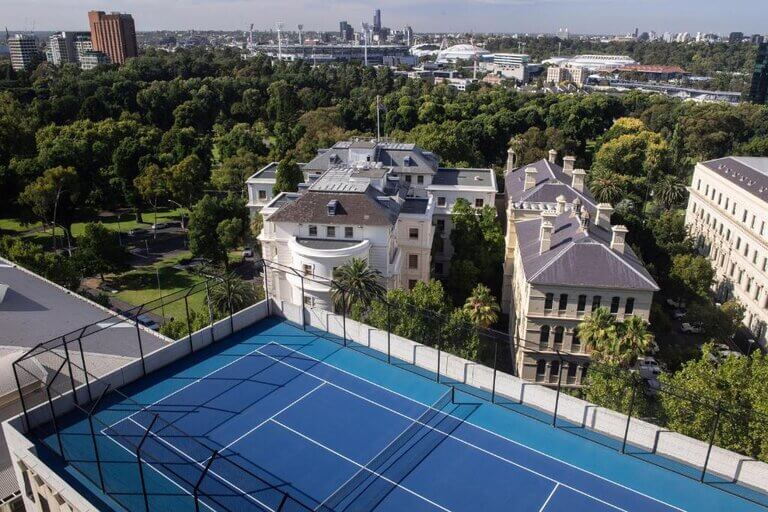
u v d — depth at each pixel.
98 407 43.94
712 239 111.44
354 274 68.38
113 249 100.38
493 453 39.66
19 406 47.78
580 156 186.75
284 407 44.53
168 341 60.31
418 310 61.41
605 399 53.91
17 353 53.28
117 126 160.00
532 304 68.19
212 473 37.28
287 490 36.22
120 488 35.50
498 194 114.00
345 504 35.28
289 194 90.56
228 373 48.97
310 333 55.50
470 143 177.62
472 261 90.25
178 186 127.88
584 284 66.31
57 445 39.47
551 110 194.00
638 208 139.25
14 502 42.34
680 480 37.12
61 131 156.50
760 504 35.19
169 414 43.47
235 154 168.38
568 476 37.59
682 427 49.03
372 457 39.34
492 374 46.06
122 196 136.75
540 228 77.25
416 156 106.00
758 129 192.38
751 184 98.69
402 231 85.31
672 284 92.06
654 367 74.50
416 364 50.25
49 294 70.88
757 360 53.34
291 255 75.94
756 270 90.31
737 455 36.72
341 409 44.31
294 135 169.38
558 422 42.62
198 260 111.56
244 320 56.00
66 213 117.75
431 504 35.38
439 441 40.78
